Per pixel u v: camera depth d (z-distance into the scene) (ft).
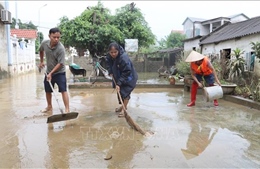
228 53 34.19
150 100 21.38
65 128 12.63
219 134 12.17
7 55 42.93
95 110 16.90
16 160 8.90
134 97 22.99
